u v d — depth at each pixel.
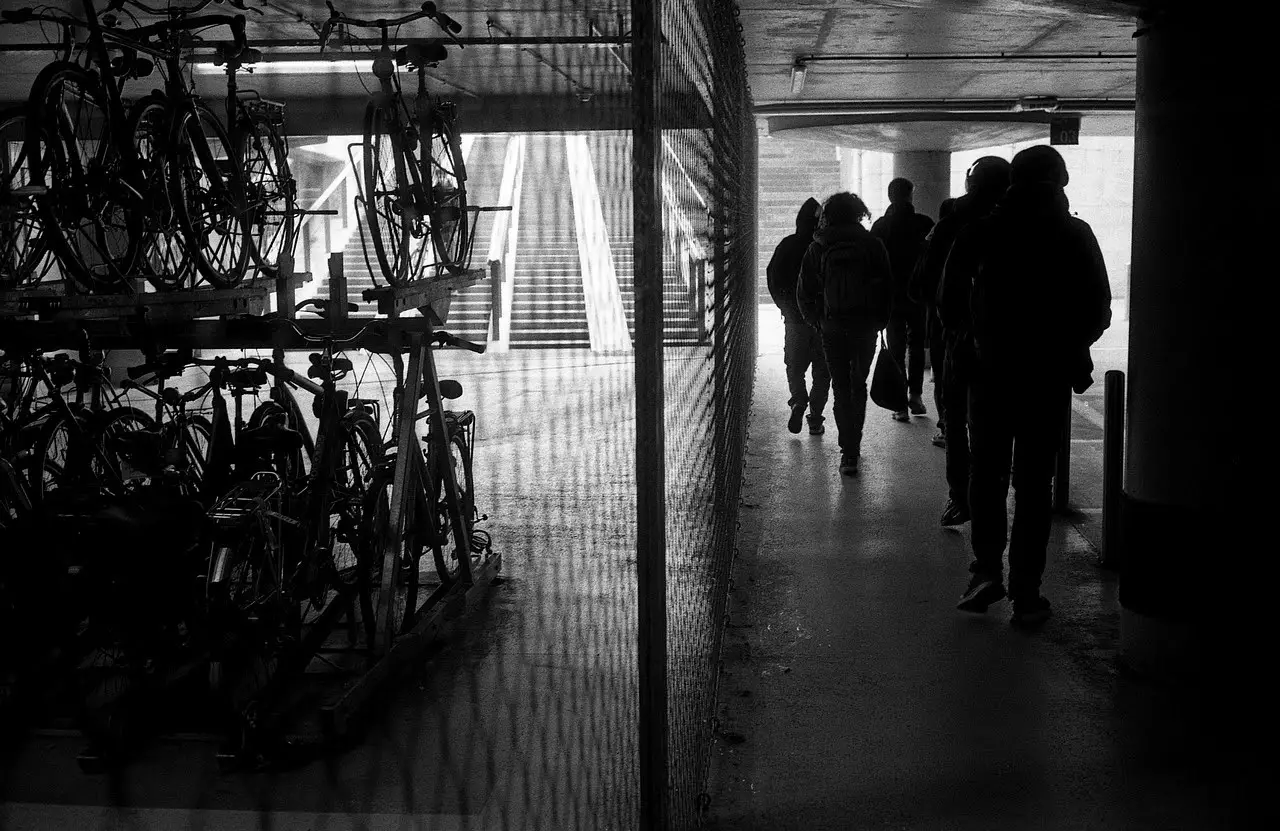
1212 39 4.30
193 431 5.64
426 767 3.91
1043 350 5.15
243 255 6.25
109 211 5.35
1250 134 4.25
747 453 9.54
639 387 2.48
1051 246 5.15
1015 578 5.31
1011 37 10.26
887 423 10.98
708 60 3.73
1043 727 4.19
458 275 6.74
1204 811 3.56
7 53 9.81
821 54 11.18
